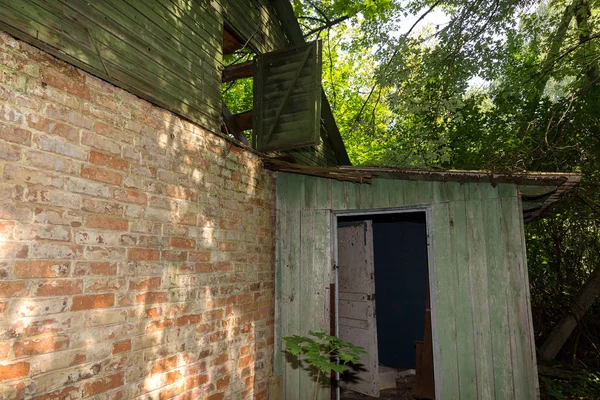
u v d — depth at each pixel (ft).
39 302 7.09
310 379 15.17
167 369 10.09
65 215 7.65
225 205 13.03
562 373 18.83
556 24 23.03
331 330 15.21
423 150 26.78
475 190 13.82
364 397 18.16
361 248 19.08
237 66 15.62
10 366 6.58
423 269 23.43
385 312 24.14
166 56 10.96
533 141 23.75
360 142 46.55
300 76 14.66
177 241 10.68
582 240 24.79
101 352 8.27
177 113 10.94
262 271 15.21
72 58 8.00
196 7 12.58
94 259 8.21
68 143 7.82
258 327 14.69
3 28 6.71
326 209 15.96
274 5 18.28
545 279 25.40
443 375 13.30
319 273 15.69
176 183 10.80
